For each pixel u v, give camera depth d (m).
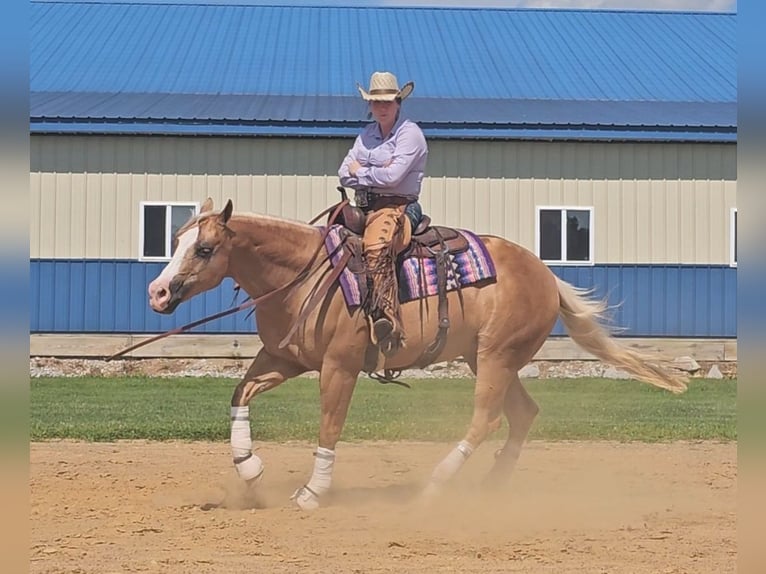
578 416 16.14
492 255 9.51
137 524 8.10
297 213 22.00
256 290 8.76
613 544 7.57
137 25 28.48
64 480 10.22
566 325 10.05
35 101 22.61
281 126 21.66
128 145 21.98
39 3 29.67
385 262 8.78
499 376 9.39
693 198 22.56
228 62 25.98
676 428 14.74
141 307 22.05
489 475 9.75
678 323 22.56
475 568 6.77
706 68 26.56
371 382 20.92
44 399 17.39
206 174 21.98
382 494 9.74
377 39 27.91
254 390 8.96
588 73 25.95
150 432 13.63
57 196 22.00
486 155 22.25
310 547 7.35
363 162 9.14
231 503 9.02
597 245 22.44
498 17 29.91
